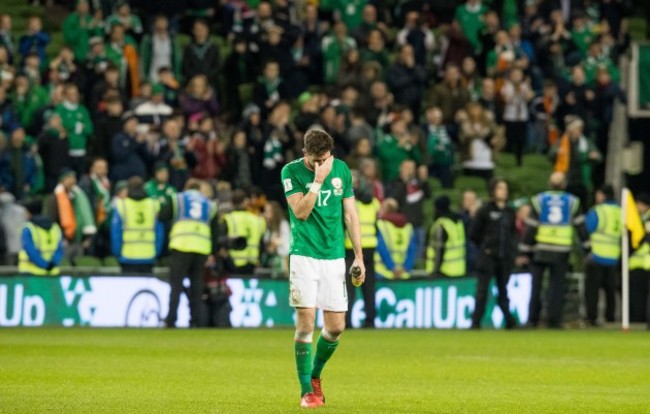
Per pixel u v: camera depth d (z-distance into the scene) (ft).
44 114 270.67
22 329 222.48
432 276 255.50
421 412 102.58
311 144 102.53
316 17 312.91
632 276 263.29
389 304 251.80
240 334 214.48
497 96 313.94
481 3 329.11
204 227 228.22
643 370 150.51
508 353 177.58
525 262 263.49
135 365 148.15
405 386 126.41
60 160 264.52
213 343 189.78
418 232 272.92
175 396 112.68
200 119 278.26
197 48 298.35
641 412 105.70
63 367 143.84
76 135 269.23
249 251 244.22
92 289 237.45
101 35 295.69
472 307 257.55
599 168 329.72
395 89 303.48
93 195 254.47
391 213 252.01
